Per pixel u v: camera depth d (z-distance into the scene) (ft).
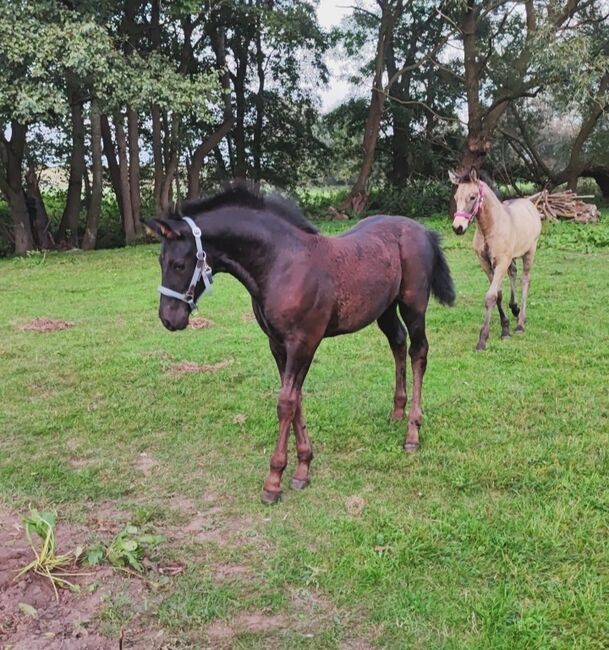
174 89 46.06
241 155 75.05
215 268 11.34
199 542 10.80
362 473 12.96
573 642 8.05
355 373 19.12
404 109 74.23
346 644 8.29
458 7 57.82
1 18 39.37
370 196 77.25
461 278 32.83
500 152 77.51
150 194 71.97
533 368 18.66
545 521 10.64
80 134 57.67
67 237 60.64
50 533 10.09
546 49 49.70
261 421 15.79
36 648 8.28
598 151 73.31
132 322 26.53
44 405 17.52
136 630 8.66
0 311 29.48
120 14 56.54
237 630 8.60
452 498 11.77
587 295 27.71
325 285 11.48
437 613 8.70
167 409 16.85
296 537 10.79
